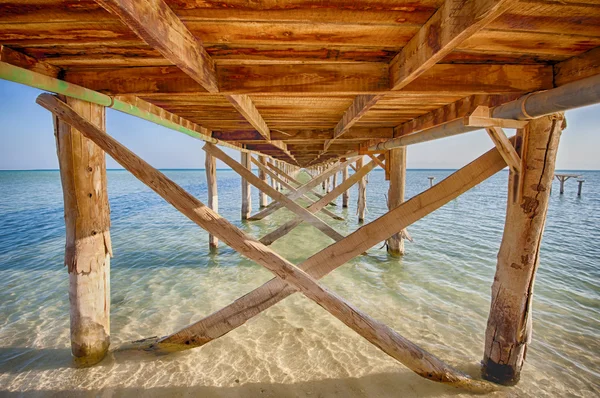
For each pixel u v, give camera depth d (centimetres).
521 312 206
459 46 146
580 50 150
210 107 290
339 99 253
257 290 225
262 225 878
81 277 231
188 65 129
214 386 229
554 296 406
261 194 1265
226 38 138
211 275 477
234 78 173
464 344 293
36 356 262
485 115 176
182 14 116
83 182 215
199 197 1809
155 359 255
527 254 196
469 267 516
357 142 579
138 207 1401
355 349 275
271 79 173
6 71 139
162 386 228
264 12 115
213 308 363
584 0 105
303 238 713
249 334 298
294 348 276
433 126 295
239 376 240
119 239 726
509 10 112
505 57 162
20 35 136
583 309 368
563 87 142
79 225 222
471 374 246
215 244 609
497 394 220
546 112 158
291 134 443
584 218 1108
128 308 363
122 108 217
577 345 292
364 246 204
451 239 729
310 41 142
